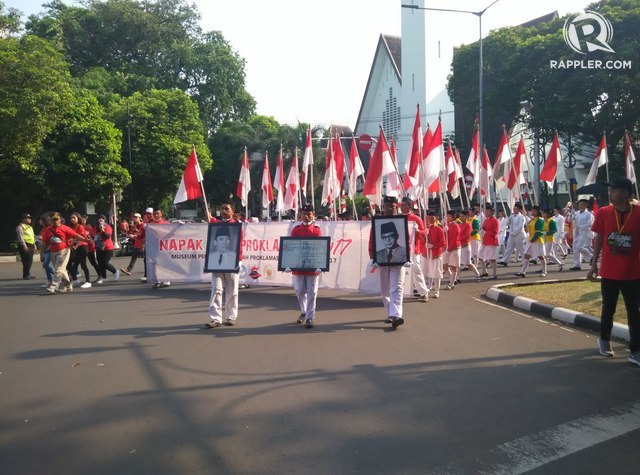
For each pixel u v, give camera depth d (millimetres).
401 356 6578
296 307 10258
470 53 34188
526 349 6887
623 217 6191
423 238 11203
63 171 28719
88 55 46875
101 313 9797
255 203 49281
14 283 15461
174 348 7082
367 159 47344
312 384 5531
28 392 5398
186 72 49844
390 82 49031
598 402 4969
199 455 3957
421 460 3844
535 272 15758
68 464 3838
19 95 23297
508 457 3881
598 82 27875
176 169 36875
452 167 16719
